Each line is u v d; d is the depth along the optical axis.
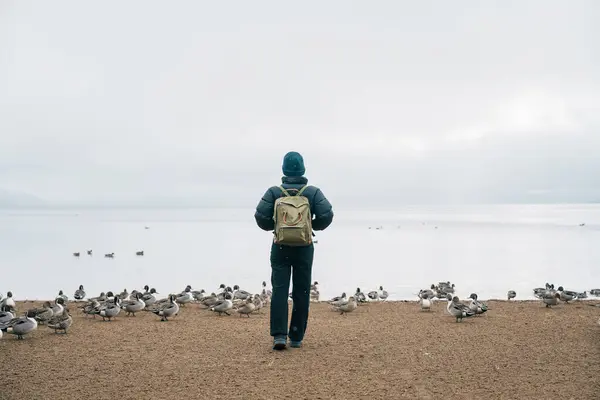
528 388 11.35
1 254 79.75
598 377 12.04
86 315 23.75
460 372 12.52
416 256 76.44
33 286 47.19
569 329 17.42
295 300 14.90
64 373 12.55
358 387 11.49
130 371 12.70
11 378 12.17
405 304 28.12
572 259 70.25
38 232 145.88
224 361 13.52
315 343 15.53
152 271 59.31
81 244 102.12
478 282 48.59
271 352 14.44
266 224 14.80
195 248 93.25
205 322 20.67
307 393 11.14
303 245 14.28
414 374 12.38
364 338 16.23
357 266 63.44
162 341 16.03
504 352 14.29
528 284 47.12
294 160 14.96
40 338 16.80
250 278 53.09
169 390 11.35
